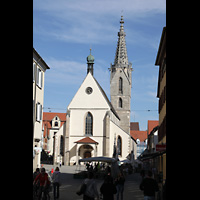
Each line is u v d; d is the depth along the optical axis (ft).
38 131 126.82
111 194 42.27
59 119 443.73
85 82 242.78
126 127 330.95
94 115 238.68
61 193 77.15
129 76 339.98
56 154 237.25
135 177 171.42
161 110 124.16
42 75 132.16
